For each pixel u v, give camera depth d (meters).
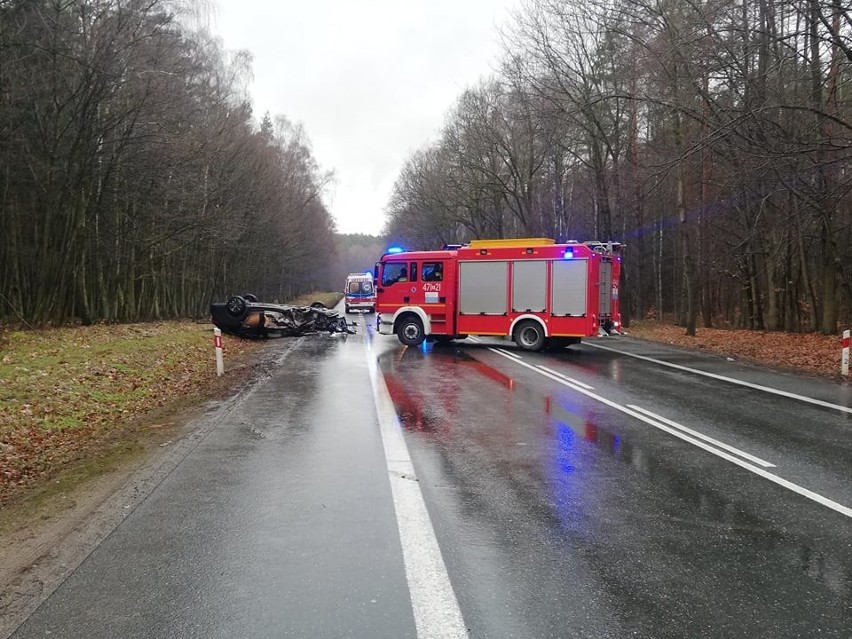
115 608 3.33
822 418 8.14
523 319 16.50
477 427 7.59
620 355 15.84
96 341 16.05
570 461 6.10
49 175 20.00
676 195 32.28
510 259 16.59
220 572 3.73
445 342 19.33
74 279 23.08
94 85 19.22
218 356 12.69
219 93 29.05
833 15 12.17
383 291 18.19
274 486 5.35
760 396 9.78
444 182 43.94
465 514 4.66
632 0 18.66
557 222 42.41
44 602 3.42
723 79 13.67
